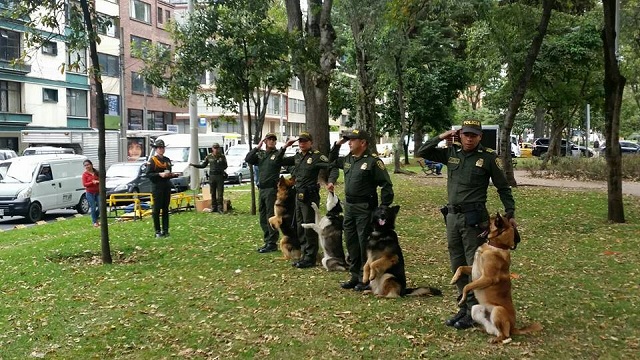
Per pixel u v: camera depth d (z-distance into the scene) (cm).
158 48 1397
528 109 4912
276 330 588
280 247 993
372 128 2412
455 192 571
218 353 533
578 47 2400
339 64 2930
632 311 630
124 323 622
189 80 1350
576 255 924
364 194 709
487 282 536
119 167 2077
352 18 2181
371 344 541
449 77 3206
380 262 685
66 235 1256
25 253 1033
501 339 537
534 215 1345
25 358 532
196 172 2208
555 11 2395
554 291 716
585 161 2509
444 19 2791
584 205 1486
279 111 6481
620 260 880
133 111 4706
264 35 1293
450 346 532
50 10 923
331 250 845
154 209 1169
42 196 1762
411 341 546
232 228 1273
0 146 3538
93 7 913
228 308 668
